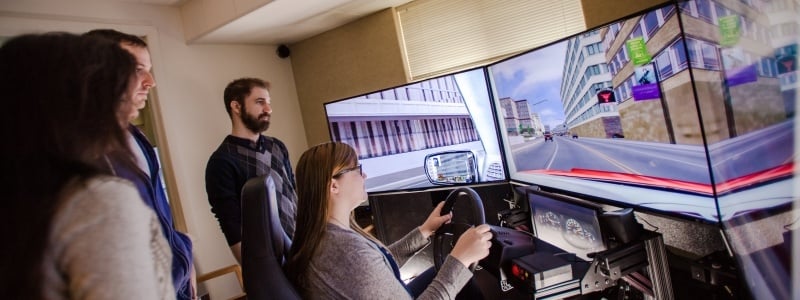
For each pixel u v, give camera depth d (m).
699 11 0.98
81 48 0.59
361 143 2.56
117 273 0.55
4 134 0.52
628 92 1.17
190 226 2.97
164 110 2.91
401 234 2.72
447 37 2.84
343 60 3.27
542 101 1.58
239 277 2.59
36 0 2.42
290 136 3.57
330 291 0.91
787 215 1.03
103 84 0.60
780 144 1.02
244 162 1.97
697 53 0.96
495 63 1.80
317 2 2.61
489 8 2.69
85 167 0.56
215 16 2.80
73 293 0.55
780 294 1.02
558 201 1.40
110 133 0.61
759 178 1.01
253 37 3.19
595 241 1.24
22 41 0.56
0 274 0.51
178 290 1.20
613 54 1.20
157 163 1.33
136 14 2.84
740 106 1.00
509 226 1.68
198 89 3.10
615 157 1.28
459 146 2.12
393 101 2.38
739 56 1.02
